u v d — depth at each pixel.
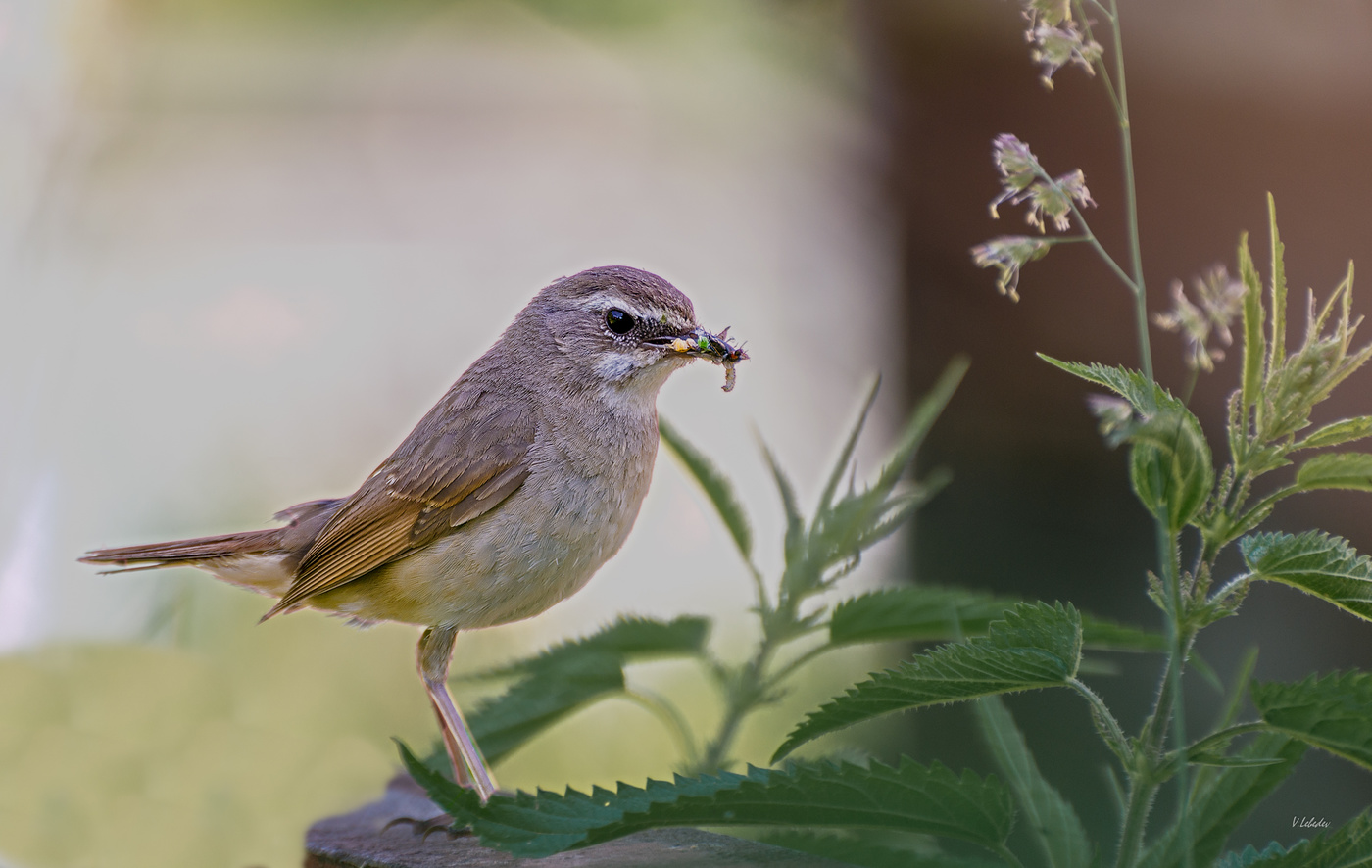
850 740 10.38
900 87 14.03
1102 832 7.98
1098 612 11.73
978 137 13.66
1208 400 12.78
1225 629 10.98
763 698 5.20
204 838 7.30
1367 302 12.25
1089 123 13.09
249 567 7.43
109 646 9.05
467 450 6.41
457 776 6.02
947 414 13.77
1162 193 12.95
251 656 10.90
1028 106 13.38
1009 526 12.75
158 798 7.62
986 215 13.85
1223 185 12.73
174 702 8.63
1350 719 3.23
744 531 5.40
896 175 14.26
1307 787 8.95
